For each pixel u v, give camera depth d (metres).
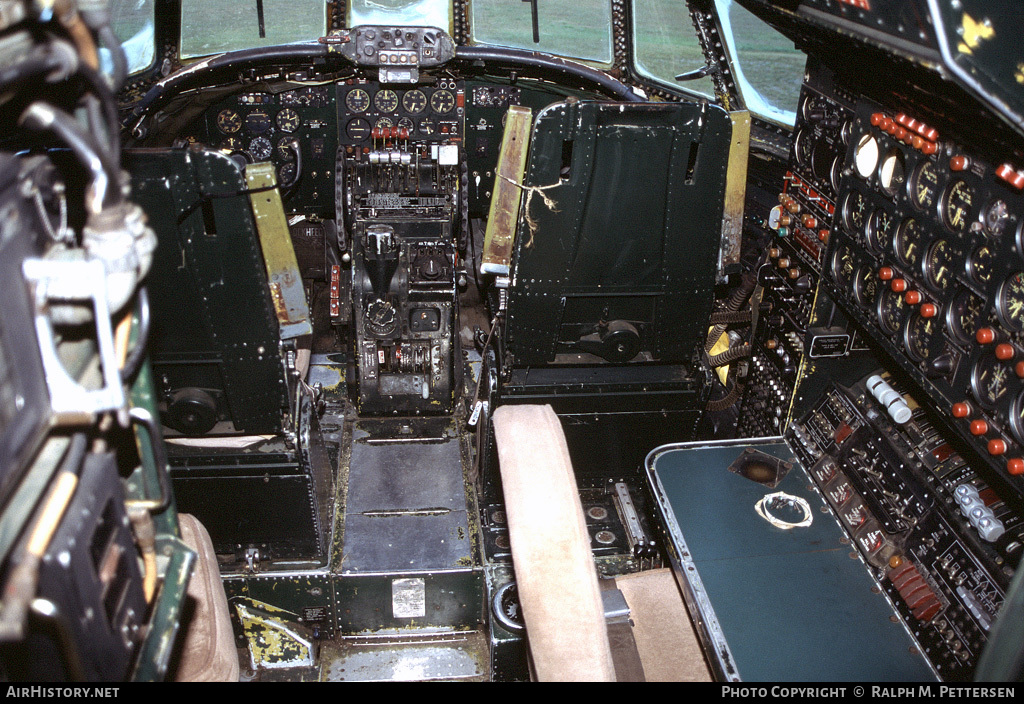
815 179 3.09
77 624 1.17
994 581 2.16
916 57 1.88
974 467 2.38
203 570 2.49
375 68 4.65
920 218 2.37
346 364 4.30
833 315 3.07
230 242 2.38
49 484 1.18
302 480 2.84
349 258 4.58
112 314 1.33
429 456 3.71
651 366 3.39
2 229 1.08
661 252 2.96
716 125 2.70
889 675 2.24
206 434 2.83
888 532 2.58
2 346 1.07
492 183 5.36
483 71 4.73
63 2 1.15
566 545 1.79
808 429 3.15
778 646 2.32
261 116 4.91
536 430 2.00
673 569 2.69
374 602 3.08
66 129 1.17
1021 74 1.66
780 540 2.70
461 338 4.77
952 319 2.24
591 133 2.66
